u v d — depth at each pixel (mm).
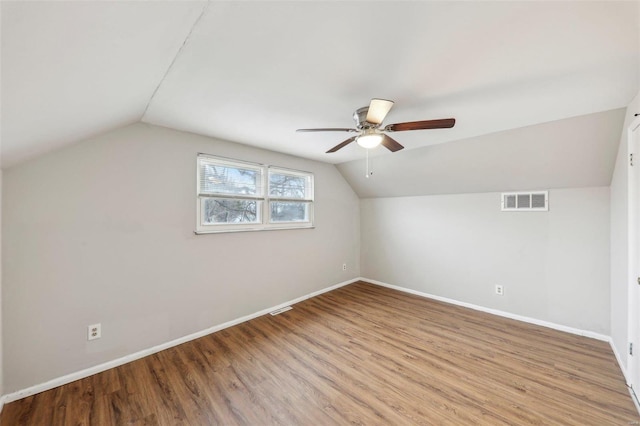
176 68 1430
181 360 2299
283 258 3564
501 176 3074
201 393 1886
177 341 2566
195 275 2699
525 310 3094
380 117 1665
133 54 1141
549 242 2930
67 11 697
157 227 2441
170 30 1059
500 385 1947
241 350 2461
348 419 1650
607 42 1228
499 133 2607
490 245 3354
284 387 1947
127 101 1704
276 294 3482
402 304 3668
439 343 2578
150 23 956
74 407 1750
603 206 2615
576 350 2424
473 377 2045
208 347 2518
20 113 1133
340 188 4449
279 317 3225
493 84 1646
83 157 2055
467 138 2795
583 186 2715
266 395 1864
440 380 2014
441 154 3156
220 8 967
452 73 1513
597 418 1627
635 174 1869
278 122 2342
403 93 1763
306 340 2650
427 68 1458
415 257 4113
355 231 4773
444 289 3793
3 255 1767
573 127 2273
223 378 2051
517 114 2146
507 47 1268
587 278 2705
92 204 2102
